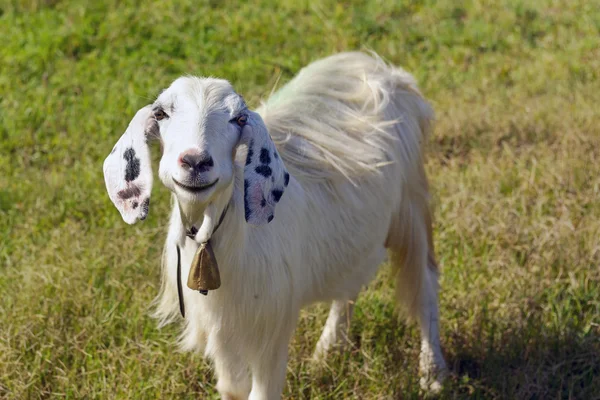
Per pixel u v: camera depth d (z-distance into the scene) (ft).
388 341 20.45
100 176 26.71
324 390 18.76
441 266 22.47
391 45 37.04
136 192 13.34
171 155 12.72
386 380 18.67
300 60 35.50
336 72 19.15
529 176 25.85
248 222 13.11
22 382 18.02
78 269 21.36
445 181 26.00
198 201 12.57
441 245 23.18
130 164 13.37
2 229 24.34
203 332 15.67
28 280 20.72
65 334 19.56
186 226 14.08
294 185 16.02
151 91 31.53
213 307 14.96
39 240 23.31
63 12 39.14
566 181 25.43
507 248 22.79
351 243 17.66
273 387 16.03
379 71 19.83
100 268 21.62
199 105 12.79
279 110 17.81
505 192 25.73
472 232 23.29
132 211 13.37
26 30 37.24
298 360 19.36
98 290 20.57
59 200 25.50
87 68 34.14
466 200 24.62
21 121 30.22
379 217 18.30
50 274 21.02
